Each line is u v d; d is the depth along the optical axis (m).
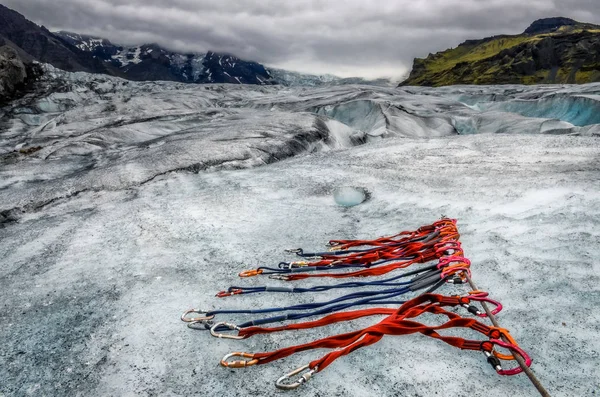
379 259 4.93
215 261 5.40
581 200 5.39
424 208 6.94
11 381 3.18
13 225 7.89
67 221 7.77
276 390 2.83
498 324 3.24
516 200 6.20
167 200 8.79
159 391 2.95
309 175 10.78
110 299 4.43
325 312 3.55
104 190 9.82
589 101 28.28
